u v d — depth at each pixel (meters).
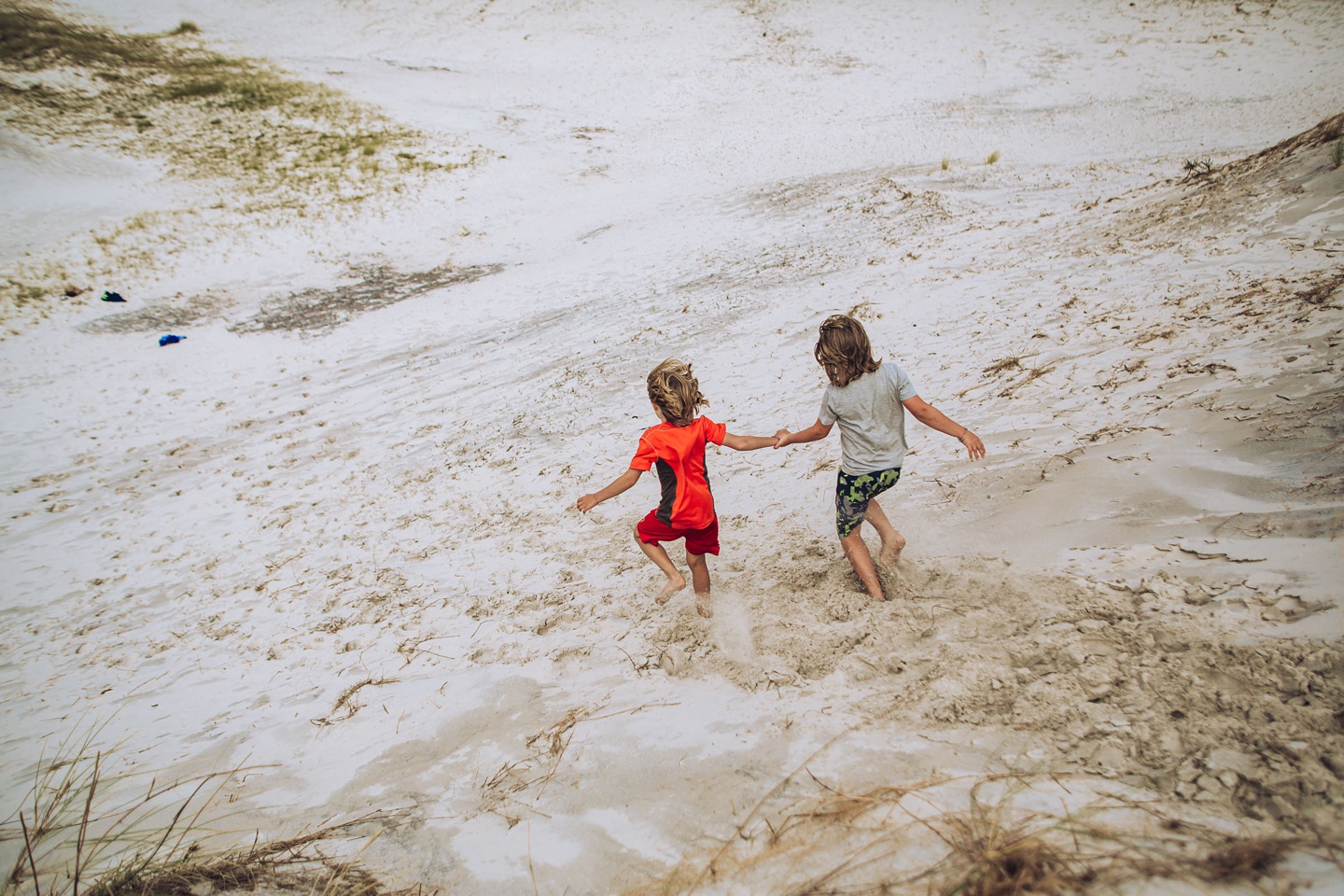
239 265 18.19
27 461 9.80
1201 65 23.77
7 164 22.11
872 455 3.38
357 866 2.50
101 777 3.46
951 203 13.06
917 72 26.53
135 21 30.98
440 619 4.46
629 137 24.03
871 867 2.05
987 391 5.45
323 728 3.53
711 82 27.28
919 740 2.54
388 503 6.71
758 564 4.19
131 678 4.62
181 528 7.17
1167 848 1.87
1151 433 4.11
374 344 12.62
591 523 5.42
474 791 2.82
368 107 26.11
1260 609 2.69
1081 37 27.47
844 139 22.02
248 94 26.53
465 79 28.17
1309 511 3.08
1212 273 6.16
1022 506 3.92
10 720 4.36
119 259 18.45
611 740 2.94
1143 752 2.23
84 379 12.80
